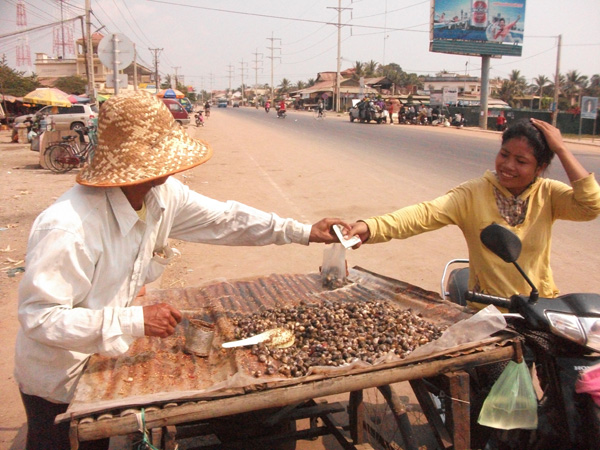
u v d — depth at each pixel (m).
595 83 63.91
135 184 1.88
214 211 2.54
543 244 2.59
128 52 10.09
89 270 1.91
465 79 77.25
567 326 2.08
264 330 2.38
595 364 2.07
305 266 5.97
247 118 44.81
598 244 6.57
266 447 2.93
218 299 2.87
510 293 2.60
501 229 2.15
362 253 6.39
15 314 4.71
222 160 14.93
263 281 3.18
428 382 2.48
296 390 1.84
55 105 21.72
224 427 2.56
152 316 1.87
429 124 35.84
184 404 1.75
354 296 2.89
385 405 3.43
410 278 5.51
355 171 12.52
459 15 34.44
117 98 1.96
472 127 35.91
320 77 94.12
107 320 1.84
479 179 2.68
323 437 3.24
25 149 19.36
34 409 2.11
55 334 1.81
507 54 35.31
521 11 35.03
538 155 2.43
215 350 2.27
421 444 3.02
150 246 2.14
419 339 2.23
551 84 80.81
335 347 2.21
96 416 1.69
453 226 7.63
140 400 1.74
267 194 9.70
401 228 2.64
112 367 2.08
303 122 37.16
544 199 2.57
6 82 36.09
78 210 1.88
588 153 17.94
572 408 2.07
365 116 35.59
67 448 2.14
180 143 2.02
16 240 7.06
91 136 13.58
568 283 5.23
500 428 2.19
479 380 2.47
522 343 2.17
